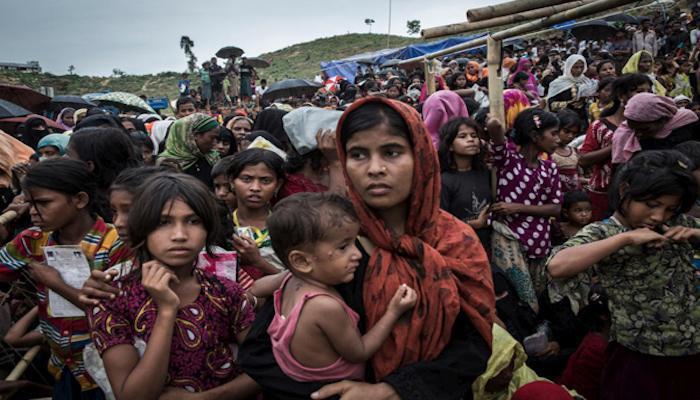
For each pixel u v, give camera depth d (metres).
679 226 1.99
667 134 3.37
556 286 2.14
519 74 7.56
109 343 1.48
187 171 4.30
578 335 3.03
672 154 2.01
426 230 1.38
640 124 3.36
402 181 1.31
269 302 1.49
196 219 1.56
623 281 2.14
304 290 1.34
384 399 1.22
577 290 2.12
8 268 2.19
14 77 36.09
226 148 4.96
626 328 2.16
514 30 2.87
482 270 1.41
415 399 1.22
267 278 1.72
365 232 1.38
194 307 1.60
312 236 1.28
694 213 2.59
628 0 2.24
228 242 2.27
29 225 2.98
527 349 2.97
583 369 2.62
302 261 1.33
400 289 1.28
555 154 4.46
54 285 1.93
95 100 12.54
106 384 1.77
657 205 1.97
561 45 18.52
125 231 1.91
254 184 2.54
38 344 2.48
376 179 1.30
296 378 1.31
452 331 1.40
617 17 17.02
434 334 1.29
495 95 3.12
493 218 3.30
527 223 3.31
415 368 1.26
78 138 2.54
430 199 1.37
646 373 2.15
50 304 1.98
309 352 1.29
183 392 1.54
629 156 3.52
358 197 1.38
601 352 2.57
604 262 2.16
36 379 2.61
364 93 10.74
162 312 1.44
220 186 3.03
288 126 2.80
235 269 2.03
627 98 3.95
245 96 20.11
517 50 19.84
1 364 2.46
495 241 3.26
